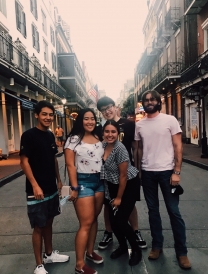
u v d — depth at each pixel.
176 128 3.04
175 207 3.00
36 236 2.78
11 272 2.90
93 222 3.01
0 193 6.57
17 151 16.58
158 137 3.06
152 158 3.09
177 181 2.96
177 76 18.91
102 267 2.92
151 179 3.12
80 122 2.92
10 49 13.27
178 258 2.91
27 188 2.81
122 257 3.12
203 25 14.52
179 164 2.98
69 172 2.82
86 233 2.77
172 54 21.27
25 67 16.41
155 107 3.06
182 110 19.31
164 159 3.06
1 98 13.06
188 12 14.98
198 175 8.05
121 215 2.95
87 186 2.86
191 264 2.91
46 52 25.05
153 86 25.17
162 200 5.47
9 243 3.67
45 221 2.79
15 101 15.68
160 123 3.07
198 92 13.43
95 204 2.96
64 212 4.93
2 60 10.87
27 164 2.71
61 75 32.12
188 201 5.37
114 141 2.91
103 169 2.91
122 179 2.86
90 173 2.86
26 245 3.60
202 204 5.14
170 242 3.49
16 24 16.06
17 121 16.92
